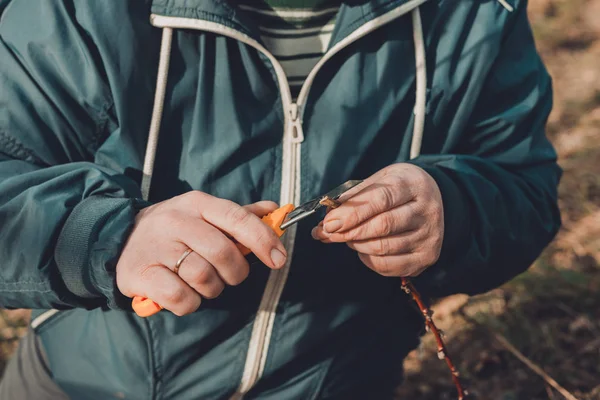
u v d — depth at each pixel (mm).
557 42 2609
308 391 885
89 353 889
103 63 789
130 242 713
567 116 2082
